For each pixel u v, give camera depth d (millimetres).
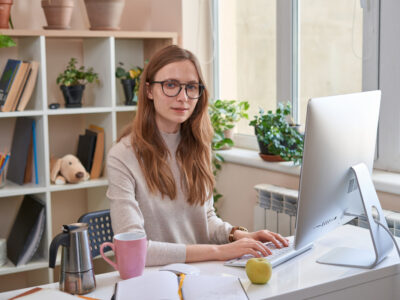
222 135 2934
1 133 2922
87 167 2887
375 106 1644
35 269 2871
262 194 2492
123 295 1272
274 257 1590
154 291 1279
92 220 1907
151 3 3254
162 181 1802
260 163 2637
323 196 1469
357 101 1543
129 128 1910
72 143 3139
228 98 3182
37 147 2730
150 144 1806
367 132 1616
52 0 2682
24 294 1308
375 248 1522
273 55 2838
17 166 2770
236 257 1615
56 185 2723
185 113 1788
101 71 2898
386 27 2209
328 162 1444
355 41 2363
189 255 1620
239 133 3127
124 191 1729
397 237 1816
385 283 1539
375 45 2260
